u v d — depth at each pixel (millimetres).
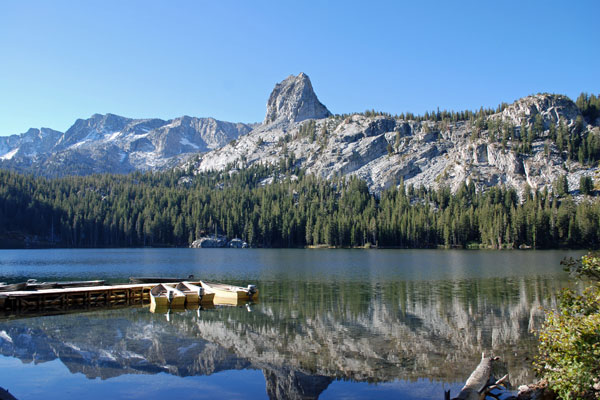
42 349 26484
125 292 46844
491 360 20047
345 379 20922
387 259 110875
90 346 27156
